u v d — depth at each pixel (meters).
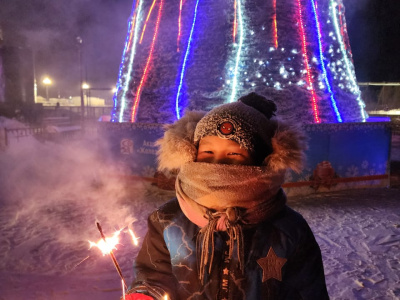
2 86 24.66
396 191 8.11
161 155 1.30
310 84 7.93
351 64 9.27
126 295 1.21
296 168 1.22
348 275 4.08
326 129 7.74
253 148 1.24
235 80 7.63
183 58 7.98
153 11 8.45
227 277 1.23
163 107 8.02
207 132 1.25
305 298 1.31
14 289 3.69
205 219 1.21
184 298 1.25
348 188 8.12
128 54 8.78
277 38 7.73
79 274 4.04
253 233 1.25
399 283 3.89
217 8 7.88
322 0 8.53
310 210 6.70
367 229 5.67
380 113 27.31
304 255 1.29
